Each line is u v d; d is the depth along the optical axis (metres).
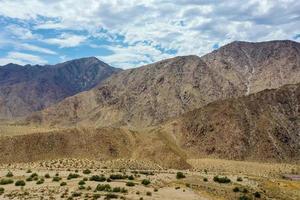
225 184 89.75
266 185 98.81
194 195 73.56
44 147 160.25
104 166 131.38
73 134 171.38
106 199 62.22
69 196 63.19
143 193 69.75
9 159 148.00
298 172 172.62
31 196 63.22
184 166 163.50
